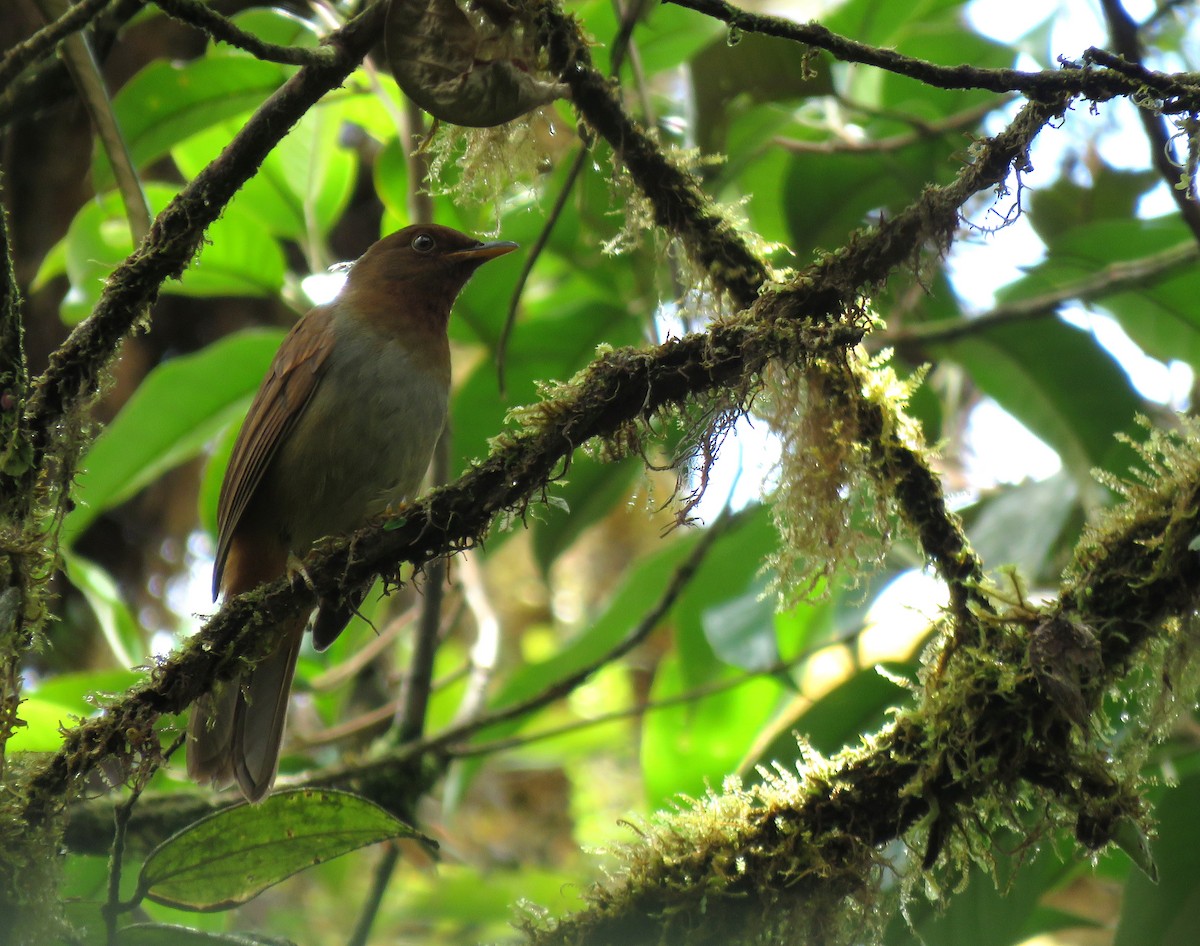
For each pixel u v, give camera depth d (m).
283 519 7.87
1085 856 7.21
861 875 5.00
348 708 11.62
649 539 19.06
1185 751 7.27
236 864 4.92
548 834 17.39
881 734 5.26
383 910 14.23
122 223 8.82
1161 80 4.89
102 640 11.85
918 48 9.45
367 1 7.24
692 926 4.95
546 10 5.56
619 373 5.13
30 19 9.20
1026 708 4.94
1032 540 8.08
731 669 10.19
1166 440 5.46
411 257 8.25
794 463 5.51
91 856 7.51
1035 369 8.87
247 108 8.43
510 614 18.20
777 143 8.69
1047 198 10.55
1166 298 8.94
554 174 8.55
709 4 4.78
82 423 5.12
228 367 8.96
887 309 9.86
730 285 5.89
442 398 8.17
